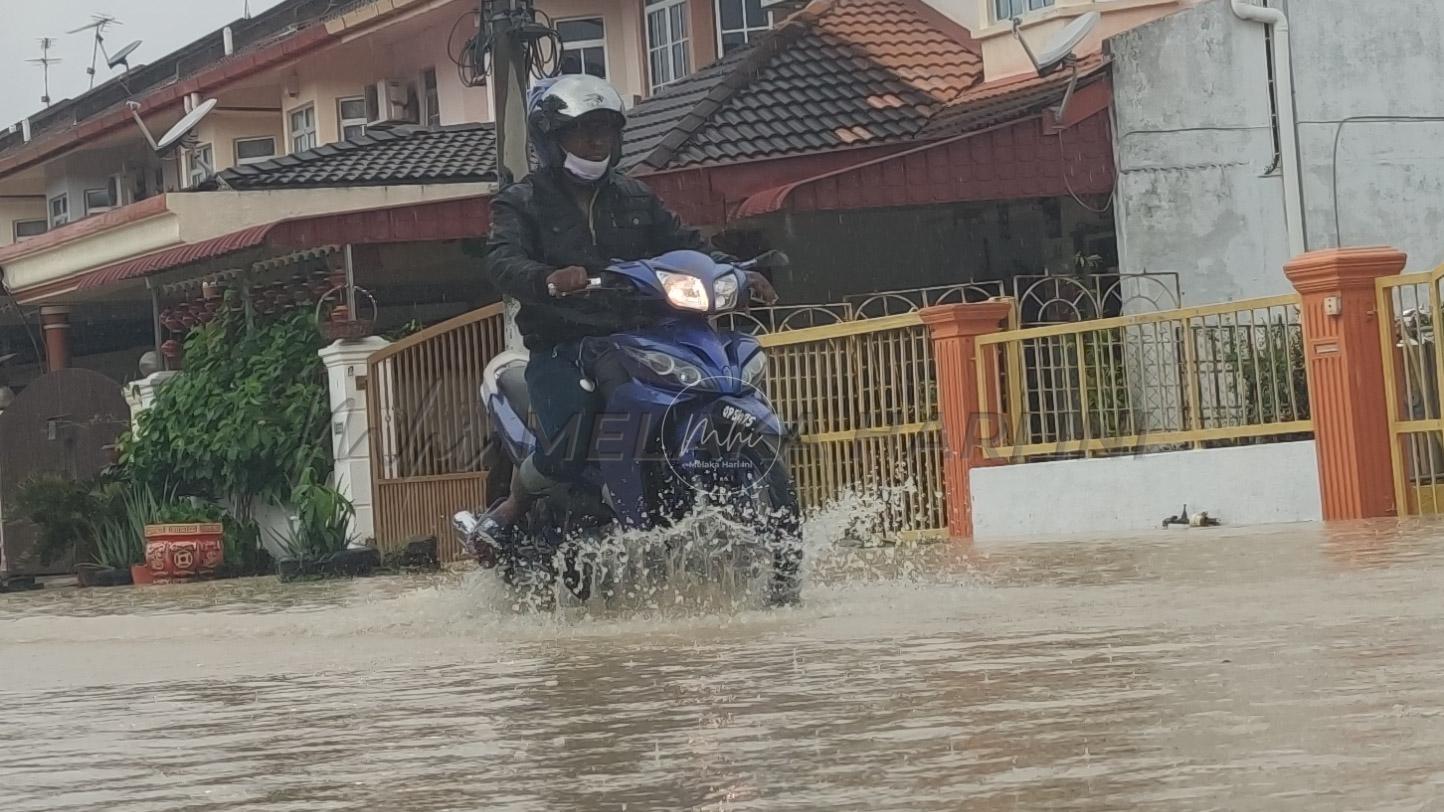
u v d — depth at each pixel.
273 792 4.01
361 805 3.78
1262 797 3.24
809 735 4.30
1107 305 18.77
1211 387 13.53
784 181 20.12
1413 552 8.82
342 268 19.92
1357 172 18.08
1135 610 6.92
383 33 29.16
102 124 32.94
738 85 21.59
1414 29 18.25
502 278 8.15
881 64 22.19
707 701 5.05
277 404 19.19
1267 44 18.20
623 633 7.40
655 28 27.12
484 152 25.22
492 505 9.40
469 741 4.59
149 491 19.78
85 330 31.55
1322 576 7.82
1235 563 9.01
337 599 12.05
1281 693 4.44
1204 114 18.22
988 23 21.98
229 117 32.62
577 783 3.87
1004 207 19.97
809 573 9.55
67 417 21.94
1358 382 12.52
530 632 7.84
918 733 4.22
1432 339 12.66
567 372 8.10
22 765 4.68
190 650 8.20
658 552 8.14
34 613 13.09
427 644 7.64
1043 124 18.12
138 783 4.27
